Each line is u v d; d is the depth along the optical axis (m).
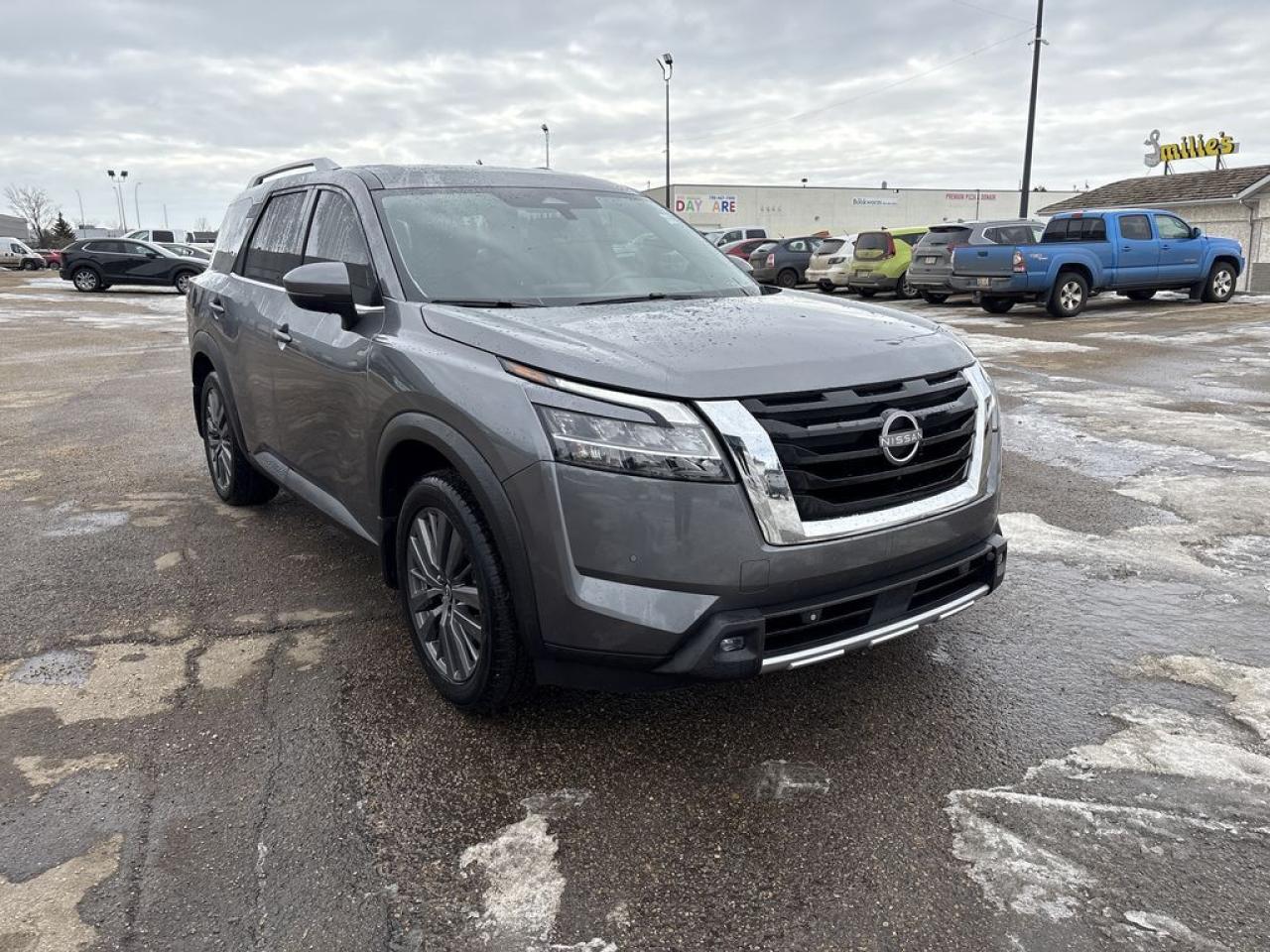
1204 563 4.44
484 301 3.39
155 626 3.83
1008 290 15.77
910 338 3.04
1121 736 2.97
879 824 2.55
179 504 5.56
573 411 2.58
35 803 2.65
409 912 2.24
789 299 3.71
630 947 2.13
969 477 2.97
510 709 3.15
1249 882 2.30
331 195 4.14
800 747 2.93
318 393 3.77
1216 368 10.22
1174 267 17.02
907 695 3.24
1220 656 3.50
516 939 2.16
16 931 2.17
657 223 4.32
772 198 52.50
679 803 2.65
